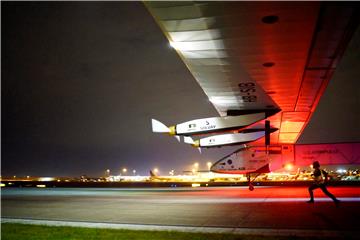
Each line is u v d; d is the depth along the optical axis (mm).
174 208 16422
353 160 39469
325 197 21062
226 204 17953
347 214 12781
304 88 20797
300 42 13125
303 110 27438
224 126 25953
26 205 19312
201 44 13273
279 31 12000
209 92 22297
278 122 32000
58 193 33062
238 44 13383
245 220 11906
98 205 18750
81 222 12320
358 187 35219
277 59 15250
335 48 13742
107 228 10703
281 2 9852
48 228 10766
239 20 11148
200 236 8938
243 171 38000
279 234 9164
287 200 19547
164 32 12062
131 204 19031
